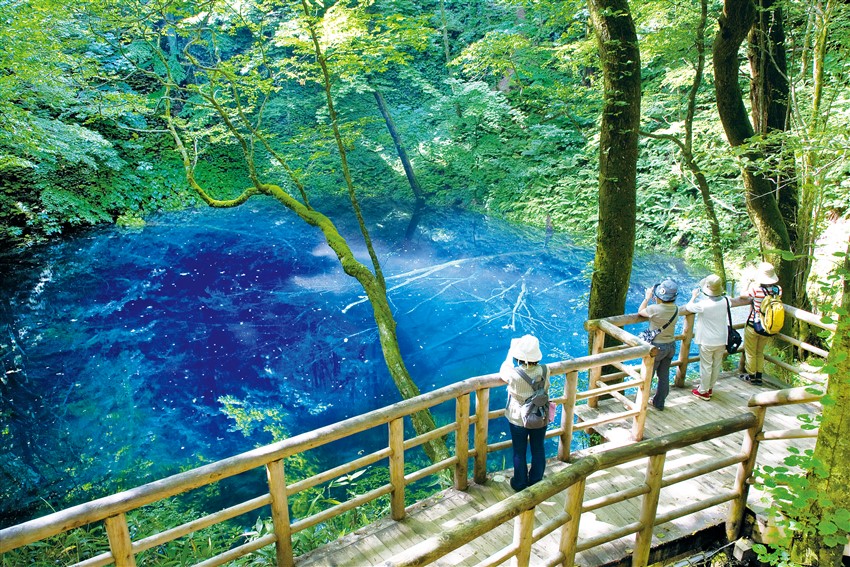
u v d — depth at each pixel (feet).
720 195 38.73
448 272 47.78
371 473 24.52
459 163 64.59
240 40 68.69
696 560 13.24
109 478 25.43
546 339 36.09
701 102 42.73
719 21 23.53
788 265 26.78
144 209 62.69
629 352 15.64
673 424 17.94
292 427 28.94
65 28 30.48
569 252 50.16
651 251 47.26
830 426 10.14
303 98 69.62
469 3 73.00
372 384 32.60
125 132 61.77
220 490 23.91
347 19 26.66
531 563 11.85
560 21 37.55
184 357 35.78
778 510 11.96
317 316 40.91
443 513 13.52
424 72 73.77
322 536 16.48
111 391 32.14
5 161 34.91
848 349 9.70
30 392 32.30
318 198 66.23
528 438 13.97
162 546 18.12
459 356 34.78
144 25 27.96
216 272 49.06
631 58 19.77
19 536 8.19
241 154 69.92
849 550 11.50
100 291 45.52
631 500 14.32
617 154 20.65
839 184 26.32
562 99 42.50
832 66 26.45
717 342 18.70
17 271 48.98
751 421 12.26
